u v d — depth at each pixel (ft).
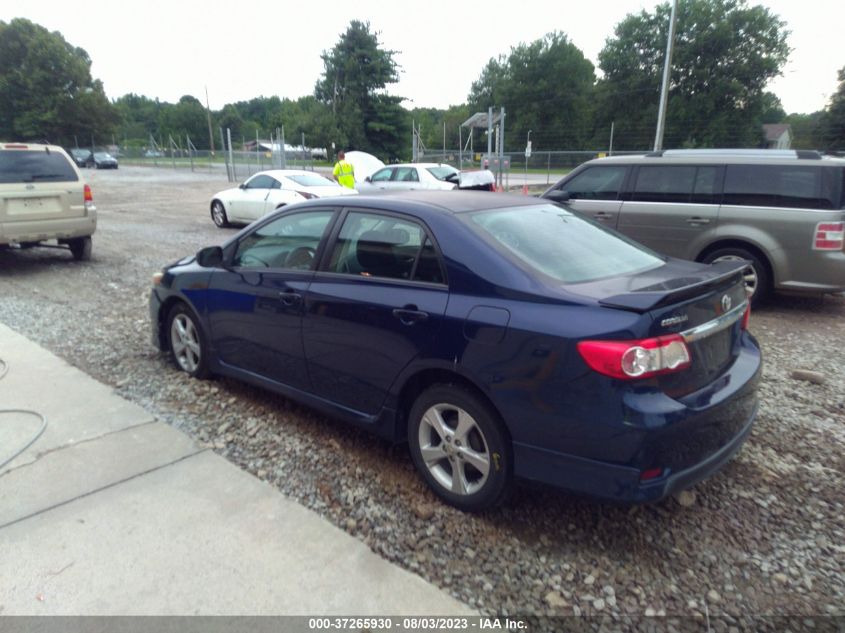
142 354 18.54
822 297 26.48
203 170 141.90
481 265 10.19
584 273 10.50
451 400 10.29
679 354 8.89
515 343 9.36
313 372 12.82
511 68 231.30
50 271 31.19
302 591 8.74
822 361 18.15
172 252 36.83
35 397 15.20
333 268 12.42
